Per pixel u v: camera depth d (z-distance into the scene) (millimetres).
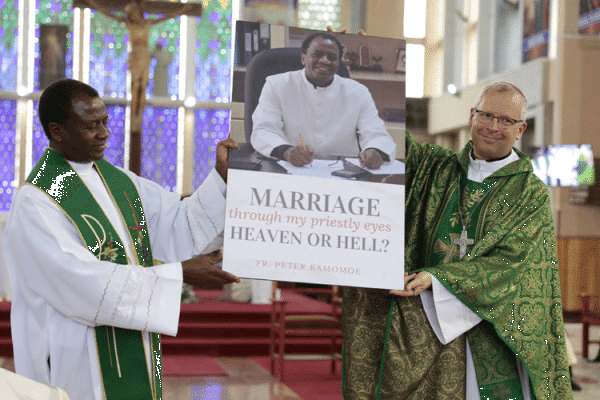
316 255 2131
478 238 2469
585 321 6789
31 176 2002
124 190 2166
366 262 2162
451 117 14125
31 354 1935
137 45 10258
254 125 2160
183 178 14648
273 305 5645
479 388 2367
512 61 13070
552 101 11570
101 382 1955
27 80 14422
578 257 9891
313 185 2168
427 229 2564
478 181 2545
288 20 14797
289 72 2197
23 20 14406
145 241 2152
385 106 2256
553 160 10758
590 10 11438
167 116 14695
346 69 2238
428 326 2410
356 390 2484
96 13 14453
